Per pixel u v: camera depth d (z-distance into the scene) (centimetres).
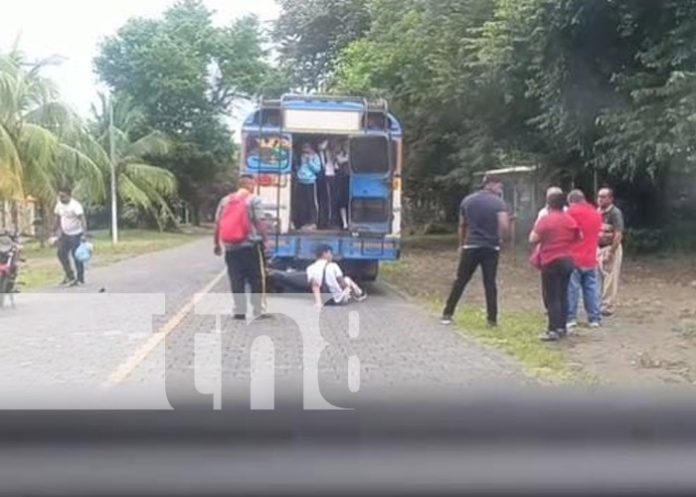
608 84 1820
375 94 2714
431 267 2088
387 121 1455
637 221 2288
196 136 5712
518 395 405
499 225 1078
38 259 2473
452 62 2334
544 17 1788
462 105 2403
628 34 1722
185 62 5562
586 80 1838
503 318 1151
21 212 3366
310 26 3712
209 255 2628
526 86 2062
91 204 4016
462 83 2302
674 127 1569
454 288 1105
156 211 5066
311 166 1489
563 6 1720
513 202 2886
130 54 5509
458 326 1073
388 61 2645
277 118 1434
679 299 1366
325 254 1279
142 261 2325
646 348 917
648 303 1319
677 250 2159
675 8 1616
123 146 4588
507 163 2611
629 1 1659
